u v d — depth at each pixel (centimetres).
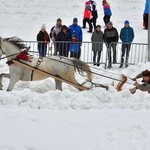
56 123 966
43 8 3778
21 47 1464
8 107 1138
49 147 775
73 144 801
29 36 2956
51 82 1625
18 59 1439
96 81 1773
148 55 2073
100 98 1224
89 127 940
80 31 2220
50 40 2350
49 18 3466
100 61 2267
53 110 1126
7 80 1688
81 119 1021
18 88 1619
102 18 3412
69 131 898
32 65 1442
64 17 3481
